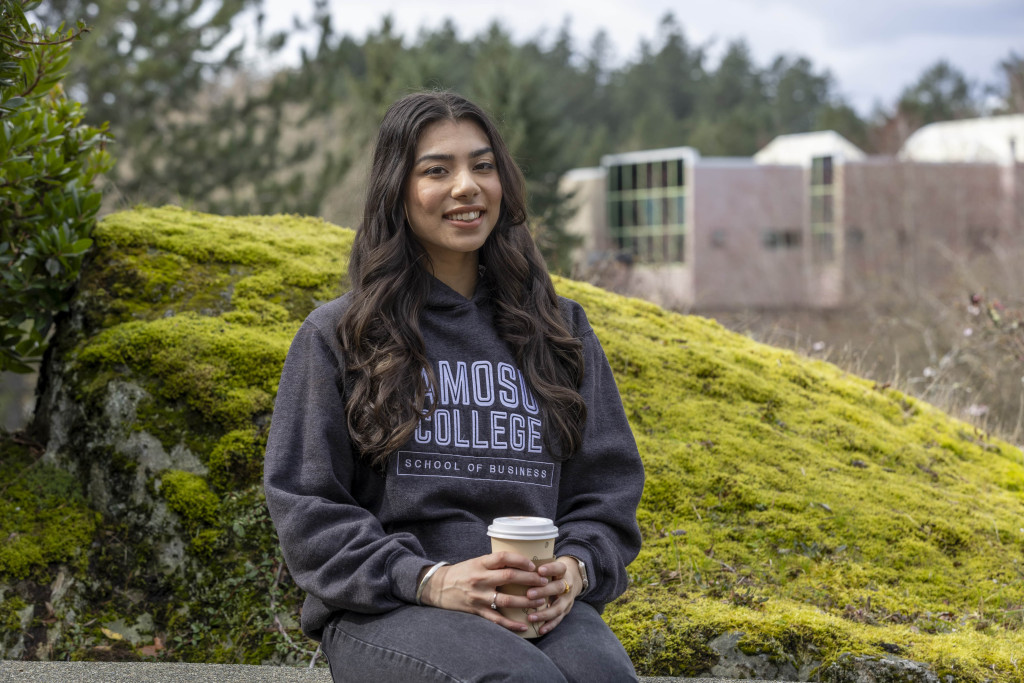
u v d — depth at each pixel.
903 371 6.99
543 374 2.16
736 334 5.05
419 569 1.84
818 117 57.72
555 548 2.05
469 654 1.74
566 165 22.52
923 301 13.28
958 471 4.14
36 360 3.76
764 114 66.81
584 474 2.19
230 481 3.16
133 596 3.03
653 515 3.41
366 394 1.99
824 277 26.88
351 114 19.22
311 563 1.90
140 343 3.33
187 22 15.46
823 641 2.83
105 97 15.03
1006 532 3.59
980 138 27.66
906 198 23.39
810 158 31.25
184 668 2.67
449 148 2.13
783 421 4.11
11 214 3.46
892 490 3.74
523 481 2.05
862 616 3.04
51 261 3.49
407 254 2.14
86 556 3.05
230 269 3.83
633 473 2.22
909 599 3.16
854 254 24.98
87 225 3.65
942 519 3.59
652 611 2.95
